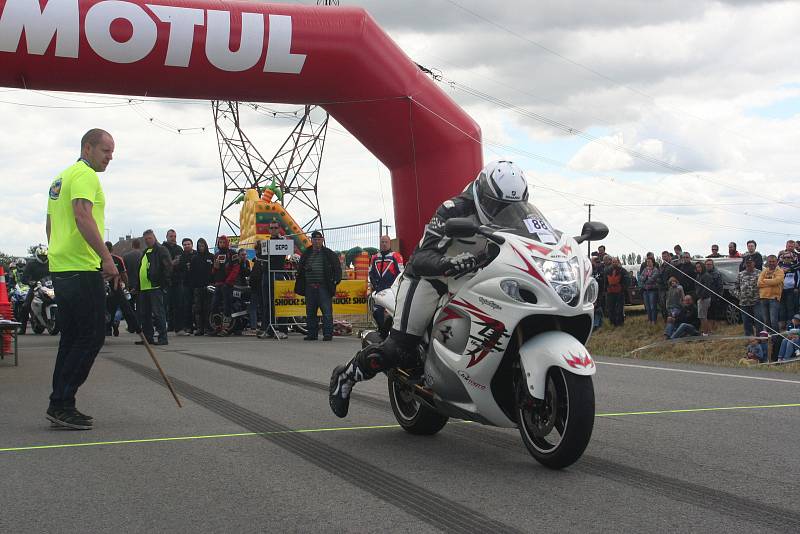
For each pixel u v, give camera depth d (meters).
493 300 4.79
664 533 3.66
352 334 17.67
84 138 6.18
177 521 3.83
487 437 5.86
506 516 3.91
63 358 6.11
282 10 12.92
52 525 3.78
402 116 14.11
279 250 16.48
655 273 17.88
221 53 12.41
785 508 4.08
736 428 6.23
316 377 9.34
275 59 12.77
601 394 8.19
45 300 18.38
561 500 4.20
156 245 14.30
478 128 14.94
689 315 15.93
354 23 13.27
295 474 4.73
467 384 4.98
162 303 14.39
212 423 6.38
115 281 5.96
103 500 4.19
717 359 13.76
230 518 3.88
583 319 4.89
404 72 13.91
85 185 5.93
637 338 17.03
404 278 5.48
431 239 5.13
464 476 4.70
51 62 11.73
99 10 11.70
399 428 6.20
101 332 6.14
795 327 12.68
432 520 3.84
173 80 12.47
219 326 17.66
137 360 11.38
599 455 5.27
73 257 6.02
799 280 13.70
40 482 4.54
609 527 3.75
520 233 4.91
